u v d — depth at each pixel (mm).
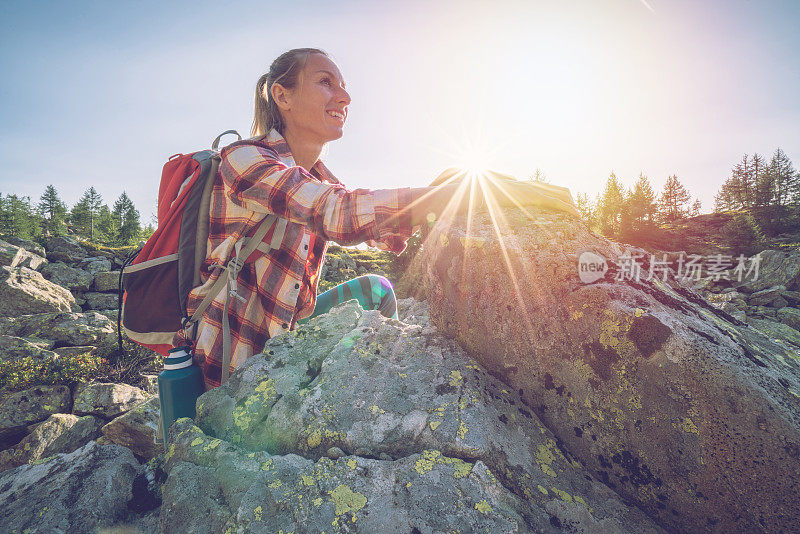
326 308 1984
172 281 1538
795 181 81938
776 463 758
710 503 839
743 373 824
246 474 1021
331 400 1128
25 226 67438
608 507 917
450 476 904
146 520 1162
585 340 1002
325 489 921
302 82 1641
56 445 7379
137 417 3402
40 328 11953
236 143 1405
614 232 66625
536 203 1236
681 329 895
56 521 1101
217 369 1496
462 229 1271
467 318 1225
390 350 1250
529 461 963
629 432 936
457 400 1057
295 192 1218
